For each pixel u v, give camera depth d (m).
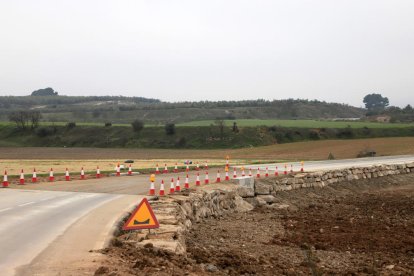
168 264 10.96
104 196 22.61
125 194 23.61
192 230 19.03
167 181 30.78
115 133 124.00
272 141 115.56
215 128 121.69
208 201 23.89
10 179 31.56
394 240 19.19
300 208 29.20
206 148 109.81
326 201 32.31
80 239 12.77
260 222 23.14
